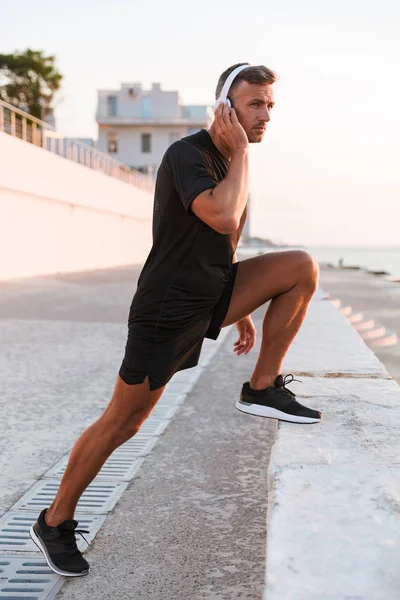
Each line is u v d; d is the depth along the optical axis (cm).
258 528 283
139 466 365
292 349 540
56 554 237
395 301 1577
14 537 273
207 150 231
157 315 228
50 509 241
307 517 199
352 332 678
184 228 226
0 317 1076
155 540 271
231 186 216
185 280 229
